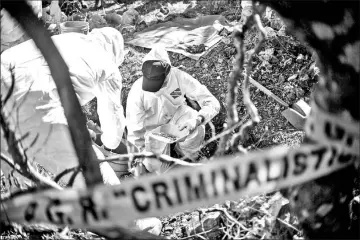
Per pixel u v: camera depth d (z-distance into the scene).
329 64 2.83
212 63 5.34
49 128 3.48
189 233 3.83
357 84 2.77
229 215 3.54
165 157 3.31
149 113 4.67
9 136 3.41
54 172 3.68
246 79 3.23
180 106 4.73
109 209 2.75
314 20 2.74
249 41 5.29
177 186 2.68
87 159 2.96
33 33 2.81
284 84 4.98
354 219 3.33
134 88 4.66
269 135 4.72
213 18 5.91
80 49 4.04
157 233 3.95
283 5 2.79
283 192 3.41
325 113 2.87
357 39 2.69
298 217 3.18
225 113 5.04
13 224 3.67
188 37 5.69
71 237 3.78
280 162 2.68
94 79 3.96
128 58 5.61
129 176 4.66
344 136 2.79
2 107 3.46
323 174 2.80
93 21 6.12
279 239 3.48
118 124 4.32
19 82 3.57
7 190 3.60
